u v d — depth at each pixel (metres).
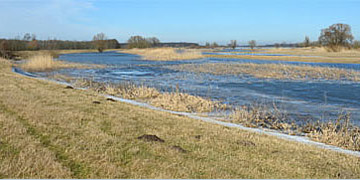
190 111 14.01
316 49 88.88
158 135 8.42
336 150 8.94
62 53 93.62
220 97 17.81
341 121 12.68
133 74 30.48
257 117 12.75
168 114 12.23
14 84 16.91
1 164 5.54
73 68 36.44
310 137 10.46
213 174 5.88
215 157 6.95
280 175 6.14
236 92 19.58
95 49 121.19
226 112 14.05
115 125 9.12
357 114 13.91
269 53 76.06
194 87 21.64
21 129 7.67
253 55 65.06
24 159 5.81
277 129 11.54
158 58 57.94
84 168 5.77
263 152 7.68
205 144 7.95
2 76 20.86
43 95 13.55
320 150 8.54
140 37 139.25
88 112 10.70
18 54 56.84
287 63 43.25
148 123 9.89
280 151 7.95
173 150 7.09
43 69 33.59
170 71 33.34
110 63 46.38
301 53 73.69
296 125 12.05
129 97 16.84
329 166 7.01
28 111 9.69
